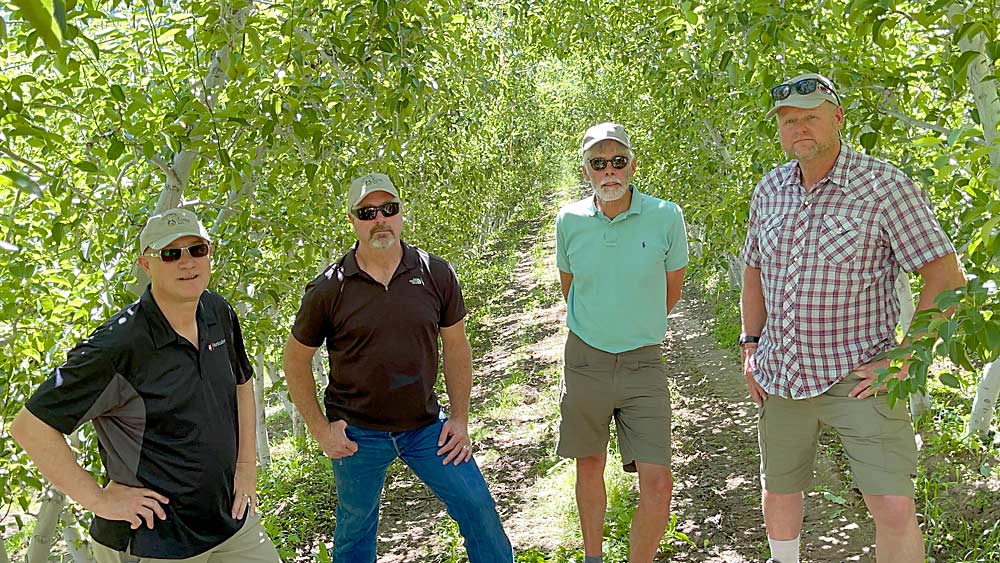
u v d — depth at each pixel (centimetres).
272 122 411
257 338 504
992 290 294
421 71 509
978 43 376
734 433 670
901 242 300
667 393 385
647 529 372
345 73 470
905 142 460
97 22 490
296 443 1015
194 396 268
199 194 494
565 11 959
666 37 688
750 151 639
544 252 2445
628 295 380
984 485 454
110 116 389
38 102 373
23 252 423
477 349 1407
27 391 389
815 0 462
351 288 341
